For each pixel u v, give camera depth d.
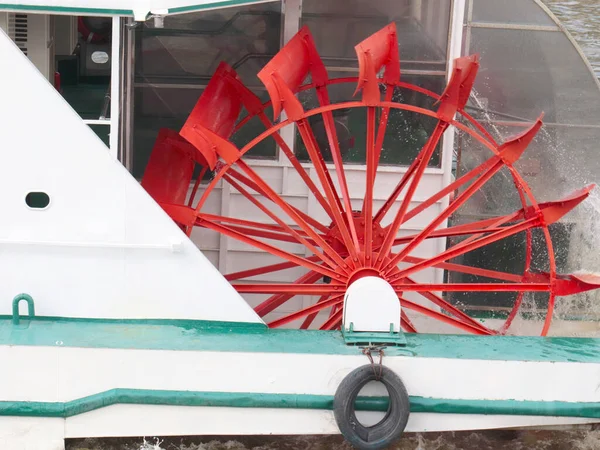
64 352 14.59
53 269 15.31
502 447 16.53
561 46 19.27
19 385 14.62
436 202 19.09
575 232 19.81
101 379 14.71
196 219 16.77
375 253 17.03
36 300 15.38
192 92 18.80
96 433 14.87
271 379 14.91
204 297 15.59
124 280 15.41
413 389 15.13
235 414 14.98
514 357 15.29
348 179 19.17
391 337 15.53
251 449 16.12
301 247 19.02
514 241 19.62
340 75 18.80
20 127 14.95
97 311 15.48
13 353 14.52
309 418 15.09
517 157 16.81
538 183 19.72
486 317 19.81
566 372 15.24
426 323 19.58
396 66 17.94
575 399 15.30
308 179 18.09
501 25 19.16
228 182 18.69
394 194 18.44
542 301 19.75
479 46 19.28
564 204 16.89
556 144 19.62
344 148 19.17
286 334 15.60
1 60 14.76
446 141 18.97
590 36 40.06
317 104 19.16
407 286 16.83
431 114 16.50
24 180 15.09
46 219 15.20
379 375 14.87
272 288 16.75
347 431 14.81
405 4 18.59
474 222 19.34
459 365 15.12
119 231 15.27
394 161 19.20
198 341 15.03
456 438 16.61
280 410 15.00
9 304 15.39
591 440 16.86
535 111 19.52
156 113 18.80
